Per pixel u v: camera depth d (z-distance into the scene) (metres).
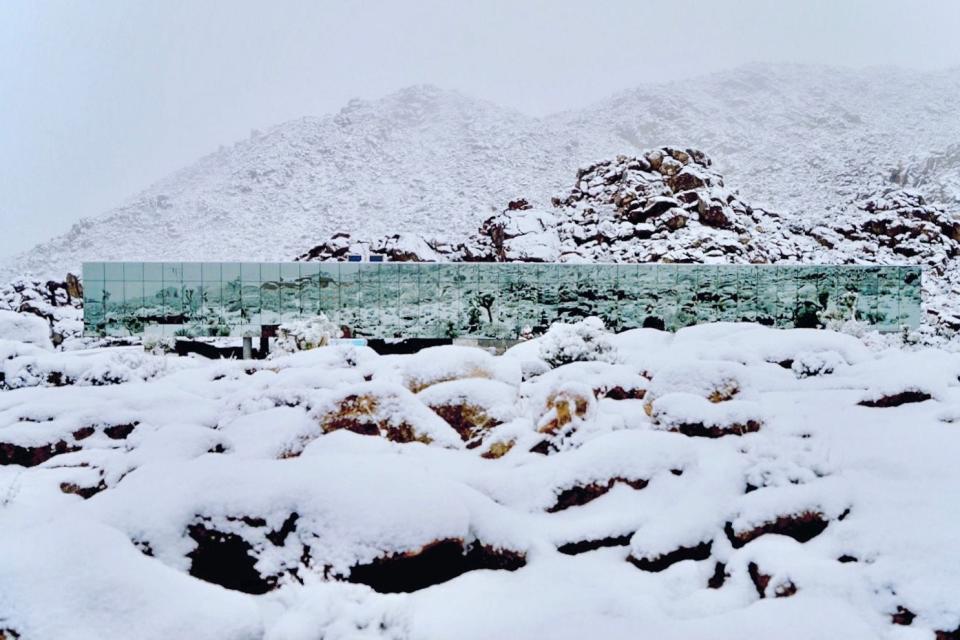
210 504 5.48
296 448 8.10
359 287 34.97
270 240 112.19
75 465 8.65
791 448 7.41
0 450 9.05
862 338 25.23
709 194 53.25
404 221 111.81
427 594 5.12
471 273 35.34
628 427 8.55
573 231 51.94
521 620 4.66
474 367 10.12
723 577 5.79
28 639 3.90
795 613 4.77
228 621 4.12
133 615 4.06
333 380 11.49
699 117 164.25
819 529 6.07
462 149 146.38
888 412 8.86
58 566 4.30
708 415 7.98
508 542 5.66
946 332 36.66
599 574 5.52
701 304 35.69
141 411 10.20
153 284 34.12
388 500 5.52
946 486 6.26
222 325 34.41
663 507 6.39
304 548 5.34
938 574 4.96
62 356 14.96
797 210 101.25
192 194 144.62
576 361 13.50
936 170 92.88
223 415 10.26
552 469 6.86
